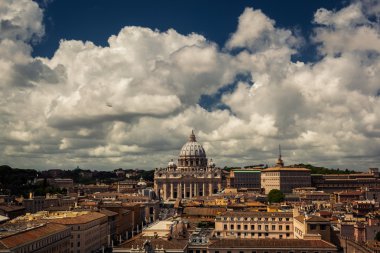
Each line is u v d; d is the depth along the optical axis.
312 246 199.62
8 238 195.00
